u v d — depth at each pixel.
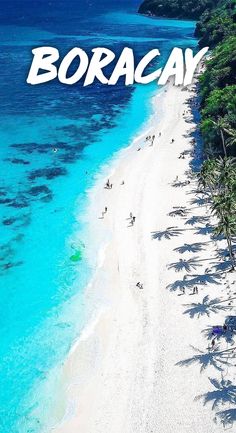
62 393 44.47
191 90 131.00
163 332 48.91
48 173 87.31
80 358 47.84
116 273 59.16
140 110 121.56
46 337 50.97
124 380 44.56
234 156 78.38
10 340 50.88
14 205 76.25
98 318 52.72
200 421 39.66
